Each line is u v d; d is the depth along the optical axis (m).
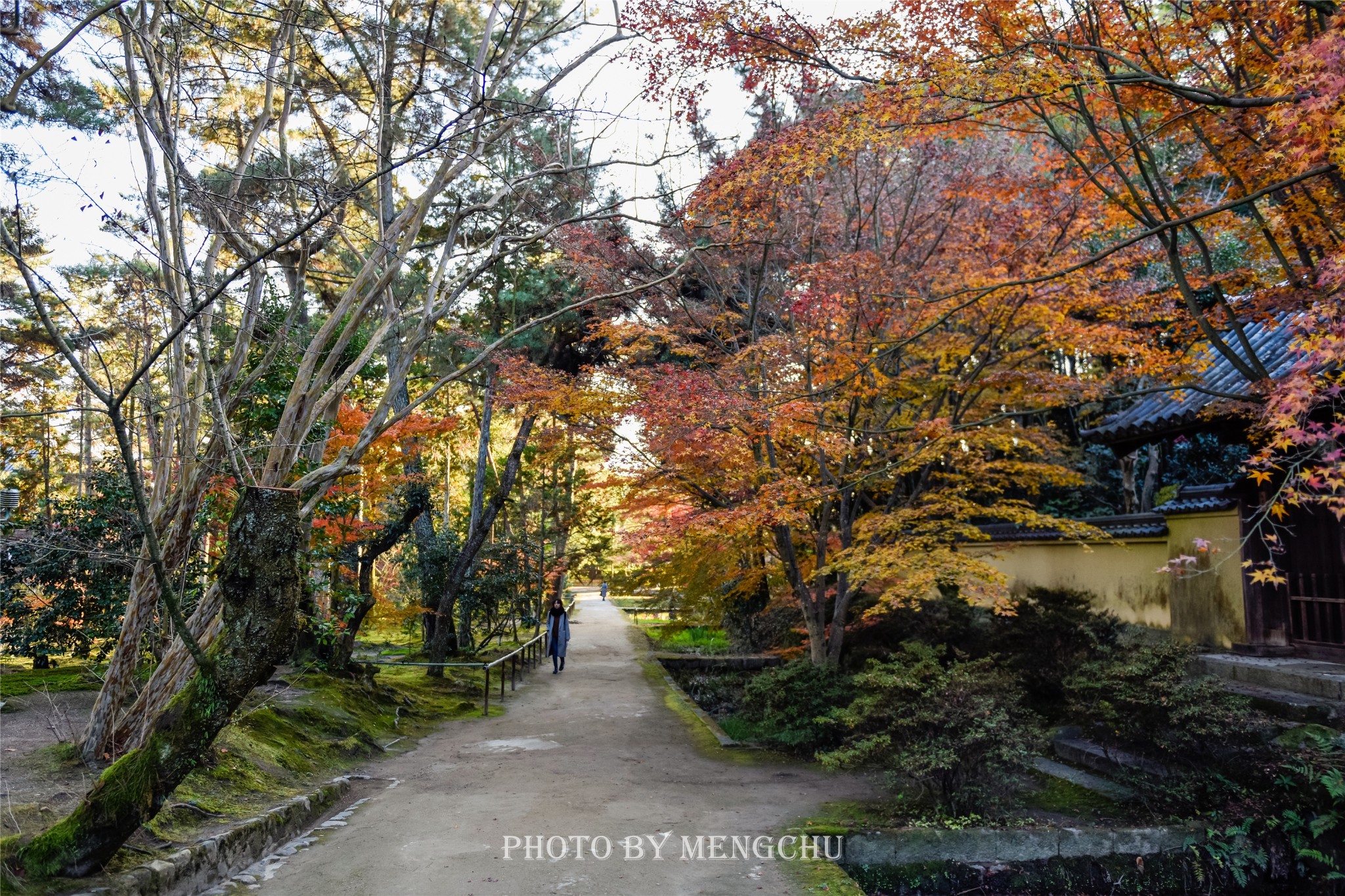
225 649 4.82
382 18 7.14
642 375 10.54
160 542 6.57
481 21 10.63
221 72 7.96
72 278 9.02
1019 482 11.30
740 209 9.30
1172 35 7.15
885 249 11.38
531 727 11.17
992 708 7.11
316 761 8.21
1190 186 9.46
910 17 7.03
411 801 7.37
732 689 14.25
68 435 14.45
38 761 6.30
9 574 8.64
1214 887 6.46
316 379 6.25
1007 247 9.57
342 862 5.73
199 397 6.39
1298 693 8.06
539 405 11.09
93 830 4.53
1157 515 11.67
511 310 15.77
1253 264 10.02
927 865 6.44
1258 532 9.47
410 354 6.52
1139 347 8.88
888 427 10.87
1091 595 12.20
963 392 10.55
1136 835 6.62
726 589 15.15
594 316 11.91
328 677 11.22
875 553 9.60
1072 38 7.24
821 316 9.46
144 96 7.38
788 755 9.43
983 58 6.76
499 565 17.91
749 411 9.05
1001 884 6.40
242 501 5.04
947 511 10.79
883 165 11.29
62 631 9.04
